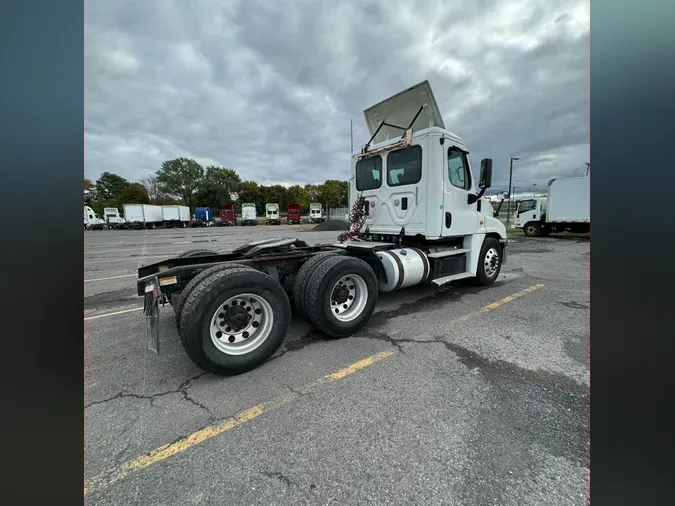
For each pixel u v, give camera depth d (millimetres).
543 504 1448
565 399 2250
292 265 3748
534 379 2520
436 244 5098
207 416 2143
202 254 4418
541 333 3471
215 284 2557
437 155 4344
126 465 1729
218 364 2561
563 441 1838
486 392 2344
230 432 1976
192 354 2488
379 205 5137
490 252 5656
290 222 43438
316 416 2107
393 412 2127
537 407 2158
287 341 3369
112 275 7379
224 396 2371
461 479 1591
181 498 1525
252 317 2834
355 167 5574
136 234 23797
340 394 2354
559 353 2979
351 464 1699
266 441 1890
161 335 3637
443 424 1997
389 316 4117
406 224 4719
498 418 2047
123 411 2209
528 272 7035
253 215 41219
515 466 1664
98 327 3896
